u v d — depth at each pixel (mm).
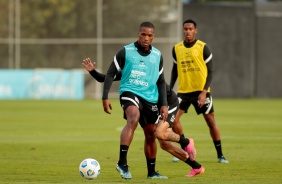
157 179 31969
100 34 113250
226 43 116562
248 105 98000
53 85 109188
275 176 33375
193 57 41375
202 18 115938
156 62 31781
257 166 37312
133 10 112688
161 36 111250
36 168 36250
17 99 107250
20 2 114375
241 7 117062
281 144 48500
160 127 31531
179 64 41906
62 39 113938
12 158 40688
